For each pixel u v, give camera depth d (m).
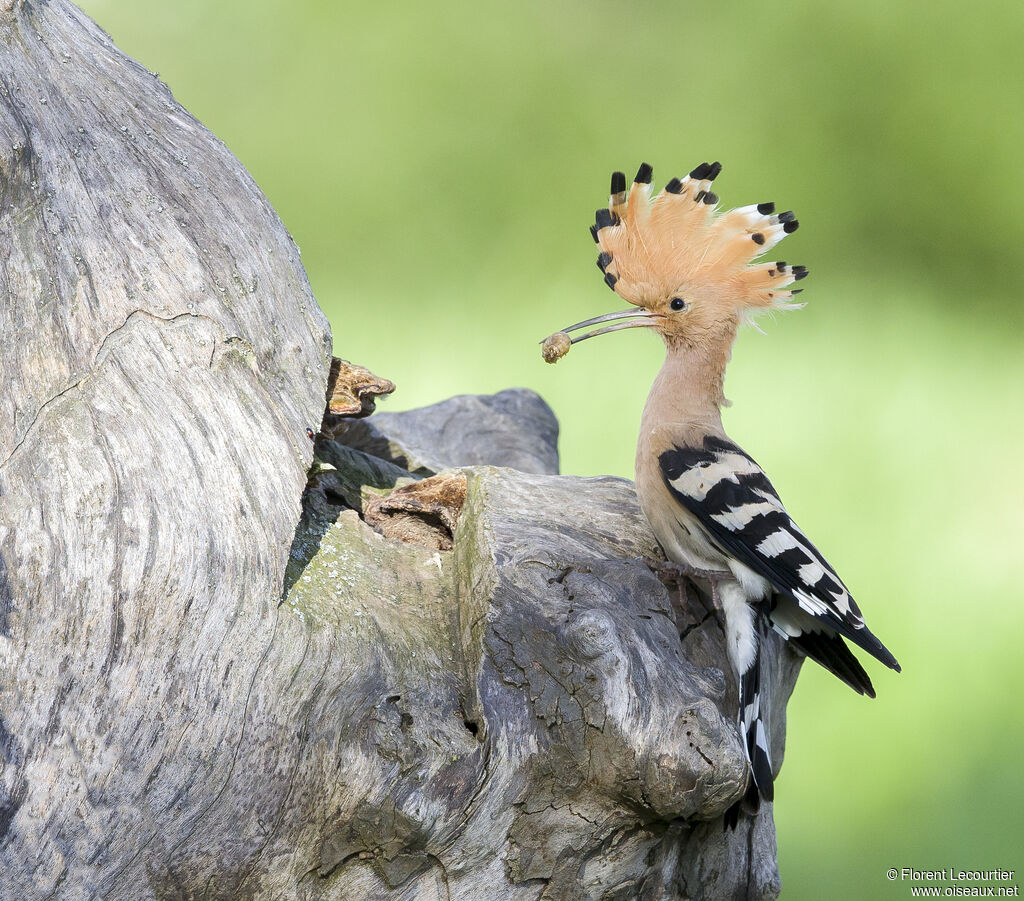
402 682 6.08
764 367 21.78
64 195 6.18
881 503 16.80
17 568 5.46
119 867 5.53
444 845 5.95
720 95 35.03
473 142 33.41
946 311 27.64
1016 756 12.61
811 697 13.62
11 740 5.33
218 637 5.73
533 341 21.64
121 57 7.14
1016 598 14.73
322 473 7.68
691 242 8.45
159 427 5.96
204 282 6.44
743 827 7.27
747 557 7.39
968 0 34.25
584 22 36.00
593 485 8.17
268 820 5.77
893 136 34.19
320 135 33.59
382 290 25.61
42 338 5.88
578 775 6.07
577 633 6.16
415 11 35.53
